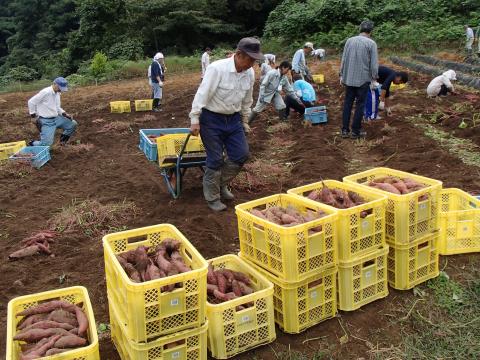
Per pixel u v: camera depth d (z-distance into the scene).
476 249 4.98
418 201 4.24
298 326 3.86
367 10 27.11
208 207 6.61
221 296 3.75
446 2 25.14
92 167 9.38
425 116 10.77
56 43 43.25
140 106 14.81
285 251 3.68
